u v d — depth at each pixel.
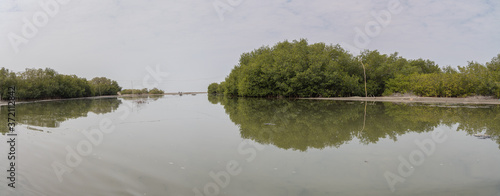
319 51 56.59
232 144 10.44
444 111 21.20
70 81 82.38
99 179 6.66
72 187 6.21
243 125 15.65
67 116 22.27
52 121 18.70
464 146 9.52
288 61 55.09
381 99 42.41
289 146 9.91
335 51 57.88
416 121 15.84
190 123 16.92
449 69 57.41
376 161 7.89
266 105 33.28
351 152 8.91
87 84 100.50
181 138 11.81
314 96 56.22
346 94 54.88
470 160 7.87
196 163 7.91
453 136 11.29
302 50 56.69
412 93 48.03
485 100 33.50
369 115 19.27
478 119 16.23
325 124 15.37
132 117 20.84
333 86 53.28
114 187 6.14
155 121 18.23
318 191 5.81
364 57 57.78
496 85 34.44
